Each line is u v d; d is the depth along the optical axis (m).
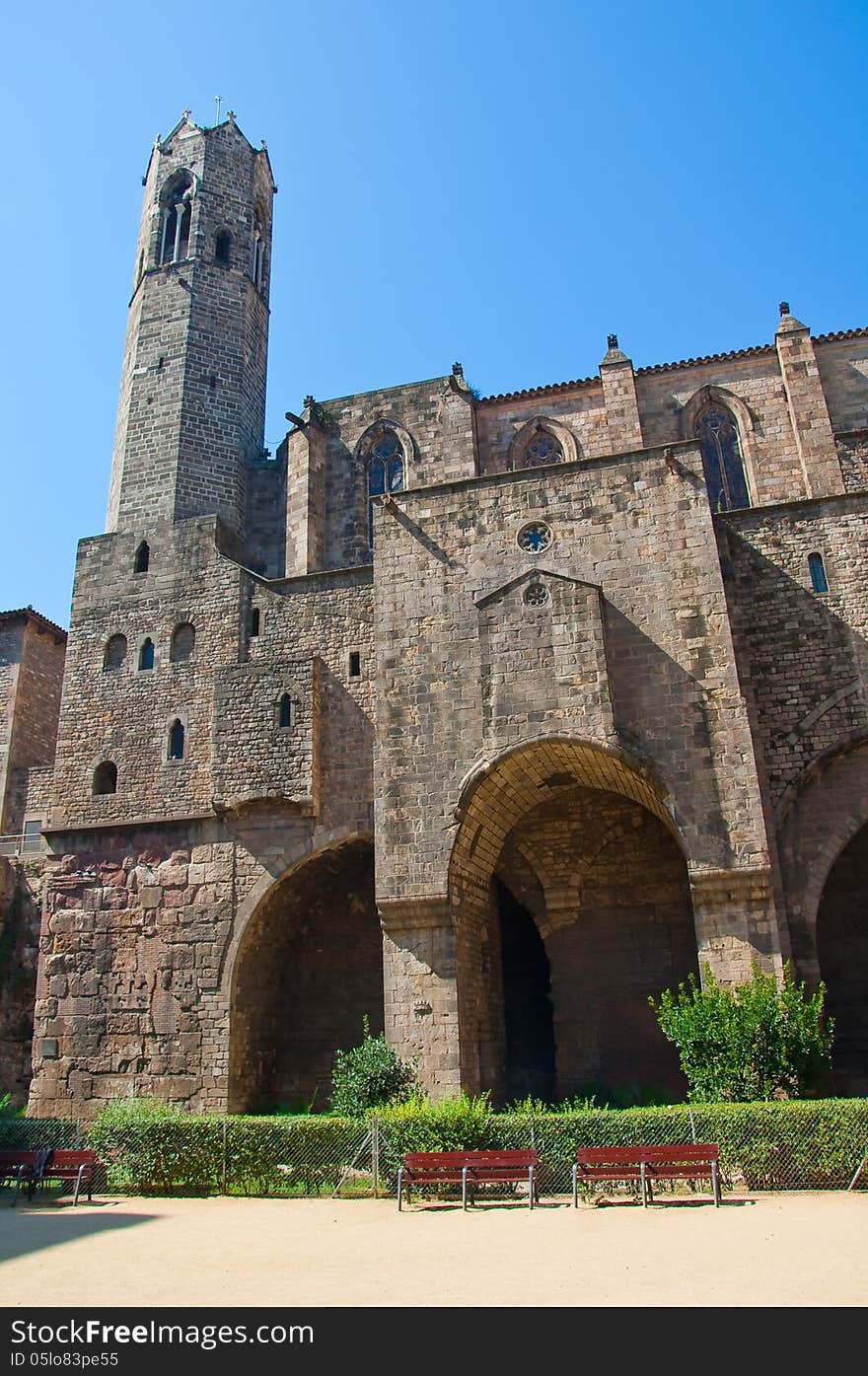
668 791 23.81
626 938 29.06
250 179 42.00
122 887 30.59
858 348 34.53
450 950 24.64
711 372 35.41
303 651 31.47
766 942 22.52
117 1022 29.30
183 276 39.16
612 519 26.41
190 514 35.91
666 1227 14.68
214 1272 12.40
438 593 27.19
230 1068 28.03
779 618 27.03
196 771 31.41
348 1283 11.55
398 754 26.08
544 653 25.36
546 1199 17.78
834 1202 16.12
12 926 35.22
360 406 38.34
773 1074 20.08
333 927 32.09
